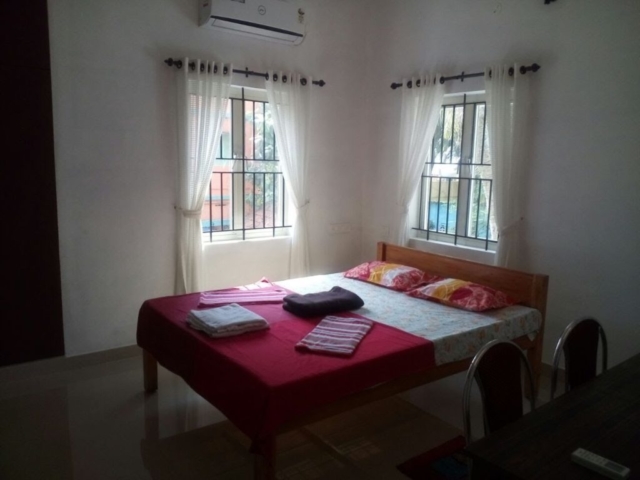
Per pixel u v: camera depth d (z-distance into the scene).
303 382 2.07
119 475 2.35
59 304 3.37
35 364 3.35
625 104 2.98
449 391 3.31
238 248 4.15
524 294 3.20
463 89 3.88
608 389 1.72
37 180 3.18
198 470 2.40
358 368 2.25
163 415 2.91
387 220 4.66
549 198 3.40
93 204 3.43
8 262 3.16
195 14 3.67
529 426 1.47
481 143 3.89
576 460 1.28
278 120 4.11
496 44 3.64
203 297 3.19
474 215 3.99
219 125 3.75
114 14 3.35
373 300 3.32
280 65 4.16
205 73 3.64
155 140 3.62
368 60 4.69
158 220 3.71
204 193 3.75
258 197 4.28
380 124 4.63
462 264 3.56
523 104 3.43
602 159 3.11
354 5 4.55
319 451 2.58
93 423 2.80
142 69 3.50
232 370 2.21
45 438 2.64
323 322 2.79
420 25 4.18
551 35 3.30
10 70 3.02
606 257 3.14
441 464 2.47
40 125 3.14
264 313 2.96
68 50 3.21
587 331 2.04
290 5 3.93
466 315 3.02
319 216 4.63
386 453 2.57
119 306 3.63
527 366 1.84
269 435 1.99
